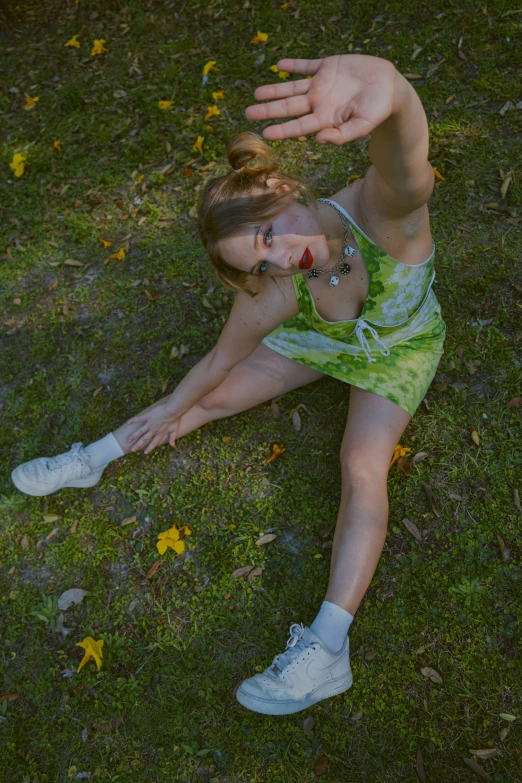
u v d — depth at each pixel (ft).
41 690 8.69
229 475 9.74
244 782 7.84
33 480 9.42
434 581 8.54
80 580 9.38
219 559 9.16
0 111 15.05
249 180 6.00
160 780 7.99
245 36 14.51
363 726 7.92
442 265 10.64
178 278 11.63
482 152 11.57
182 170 12.91
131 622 8.98
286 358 9.09
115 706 8.45
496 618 8.18
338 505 9.23
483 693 7.83
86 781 8.09
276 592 8.86
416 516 8.98
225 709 8.27
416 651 8.18
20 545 9.73
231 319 7.46
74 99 14.58
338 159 12.18
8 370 11.30
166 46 14.99
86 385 10.93
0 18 16.61
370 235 6.93
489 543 8.64
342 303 7.66
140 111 14.03
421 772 7.54
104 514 9.78
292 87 4.71
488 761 7.47
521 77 12.21
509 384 9.53
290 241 6.05
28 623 9.18
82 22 16.28
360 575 7.57
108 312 11.56
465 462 9.17
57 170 13.57
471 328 10.09
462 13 13.24
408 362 8.47
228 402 9.34
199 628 8.80
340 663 7.69
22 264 12.45
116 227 12.52
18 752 8.36
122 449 9.41
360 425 8.27
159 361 10.90
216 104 13.62
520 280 10.29
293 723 8.07
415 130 5.21
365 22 13.78
